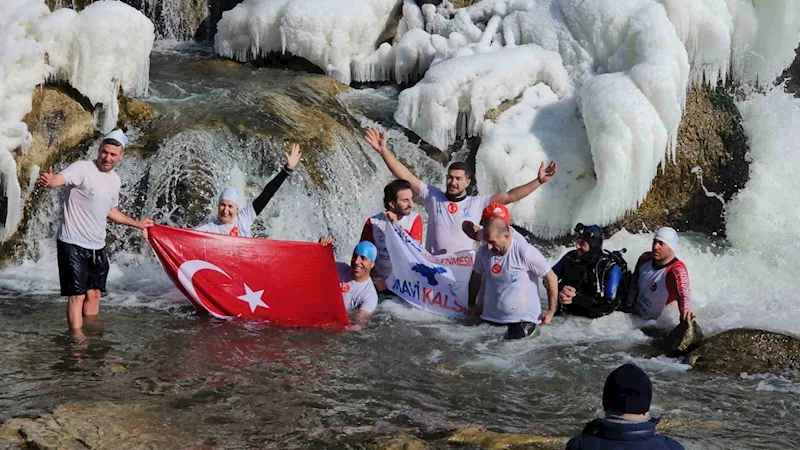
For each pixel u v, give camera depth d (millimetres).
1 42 9172
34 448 5031
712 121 10680
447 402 6070
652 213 10336
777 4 10930
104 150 6957
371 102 11289
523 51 10867
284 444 5293
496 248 7375
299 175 9555
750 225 10289
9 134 8992
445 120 10508
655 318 7789
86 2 11828
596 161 9797
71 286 7020
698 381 6602
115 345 6820
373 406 5934
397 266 8180
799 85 11922
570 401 6152
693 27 10359
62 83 9586
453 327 7699
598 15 10680
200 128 9609
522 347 7234
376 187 10203
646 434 3545
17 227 9031
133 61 9961
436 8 12055
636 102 9766
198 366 6473
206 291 7539
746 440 5578
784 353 6938
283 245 7566
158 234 7430
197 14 12930
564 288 7789
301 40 11477
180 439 5262
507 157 9984
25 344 6754
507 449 5297
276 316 7590
